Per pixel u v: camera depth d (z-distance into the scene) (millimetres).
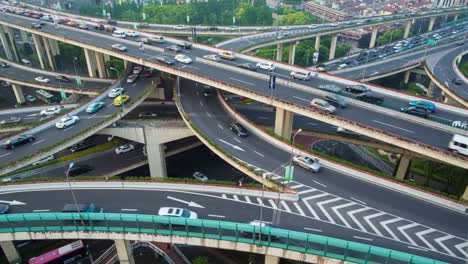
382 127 63656
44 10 183250
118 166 81688
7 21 145625
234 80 83125
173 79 110750
